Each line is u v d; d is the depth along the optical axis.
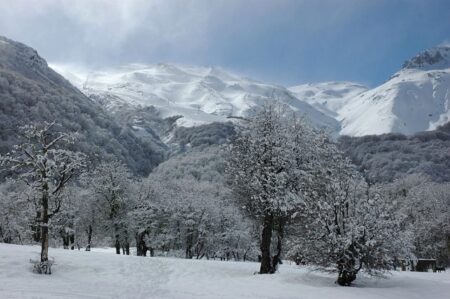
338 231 29.75
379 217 28.89
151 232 71.00
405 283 30.48
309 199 31.42
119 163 67.25
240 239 77.50
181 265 34.56
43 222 30.75
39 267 29.03
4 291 21.58
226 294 24.42
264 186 34.81
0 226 64.94
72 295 21.55
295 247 31.84
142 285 27.03
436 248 85.62
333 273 32.53
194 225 73.25
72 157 32.88
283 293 25.06
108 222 62.81
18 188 62.56
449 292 27.08
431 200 95.81
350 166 32.94
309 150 36.03
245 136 36.72
